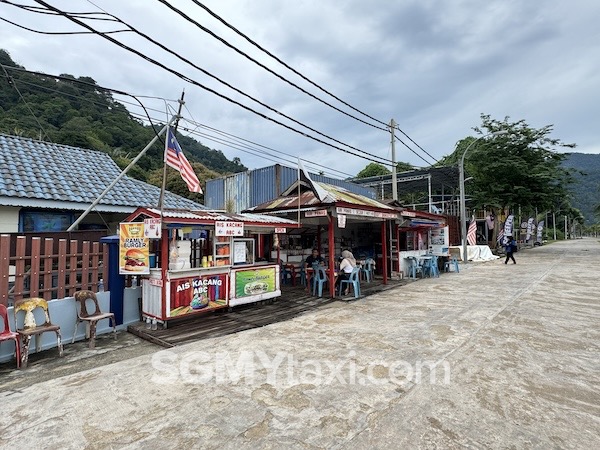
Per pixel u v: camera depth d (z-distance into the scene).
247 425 2.91
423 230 15.12
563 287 9.81
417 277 12.80
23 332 4.48
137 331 5.78
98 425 2.97
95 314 5.57
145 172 27.72
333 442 2.65
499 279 11.77
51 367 4.41
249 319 6.56
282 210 9.65
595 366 4.15
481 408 3.15
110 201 10.01
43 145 11.57
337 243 13.65
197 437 2.76
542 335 5.38
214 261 6.84
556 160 24.14
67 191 9.49
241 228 7.08
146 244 5.86
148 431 2.86
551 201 24.19
